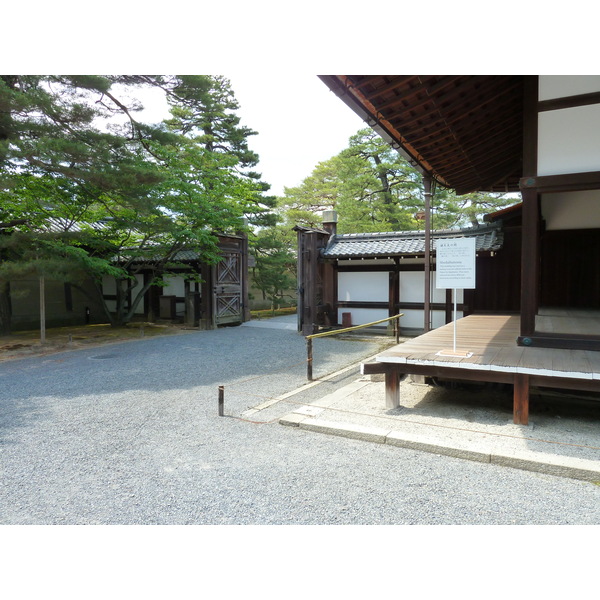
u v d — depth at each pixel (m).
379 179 20.98
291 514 2.72
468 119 5.14
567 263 8.58
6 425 4.51
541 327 5.83
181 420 4.62
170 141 10.72
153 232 11.04
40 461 3.59
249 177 18.08
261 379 6.50
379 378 6.29
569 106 4.38
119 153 9.52
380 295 11.28
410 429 4.09
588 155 4.35
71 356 8.56
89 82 8.55
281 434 4.16
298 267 11.87
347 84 3.82
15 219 9.94
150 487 3.11
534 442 3.69
